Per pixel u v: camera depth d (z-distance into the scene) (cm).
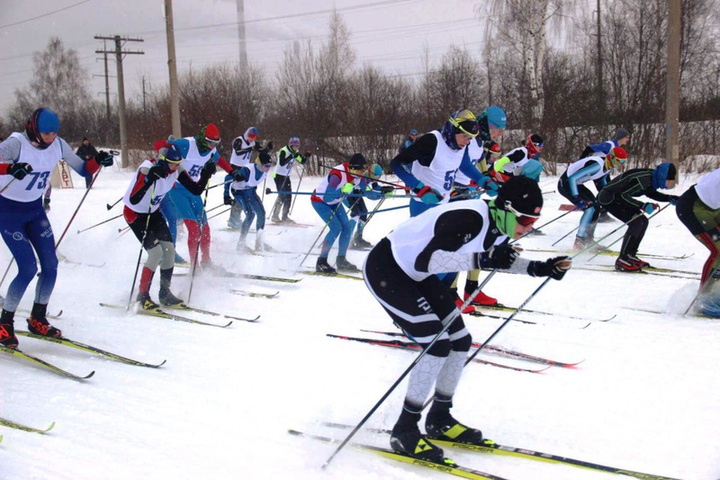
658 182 564
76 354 378
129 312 471
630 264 591
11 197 371
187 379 334
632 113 1437
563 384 321
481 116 468
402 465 240
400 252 242
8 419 280
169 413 289
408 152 409
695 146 1408
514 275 591
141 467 238
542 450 252
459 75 1928
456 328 253
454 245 227
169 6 1513
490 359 361
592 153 688
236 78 2130
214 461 244
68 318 455
